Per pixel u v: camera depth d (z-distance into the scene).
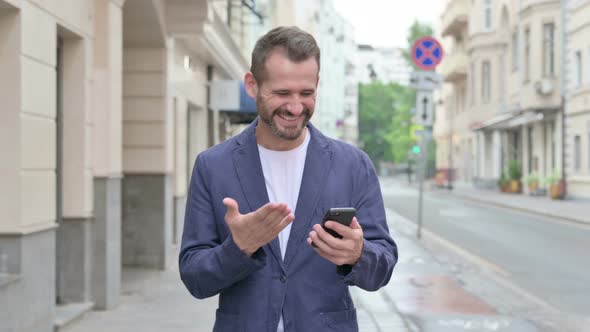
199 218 2.18
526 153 34.00
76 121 6.56
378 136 100.88
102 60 6.84
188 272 2.06
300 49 2.01
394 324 6.31
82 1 6.40
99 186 6.84
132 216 9.99
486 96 41.41
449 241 13.84
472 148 45.44
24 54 5.02
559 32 28.03
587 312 7.27
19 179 4.96
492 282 8.97
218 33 14.33
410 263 10.51
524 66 30.56
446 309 7.16
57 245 6.62
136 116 9.88
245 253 1.96
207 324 6.43
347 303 2.19
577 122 26.92
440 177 45.44
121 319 6.55
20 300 4.93
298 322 2.10
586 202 25.94
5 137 4.97
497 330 6.28
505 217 20.56
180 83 12.34
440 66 56.53
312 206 2.15
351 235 1.91
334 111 84.25
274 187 2.20
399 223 18.09
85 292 6.75
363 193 2.24
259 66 2.05
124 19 8.98
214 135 17.03
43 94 5.38
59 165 6.56
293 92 2.02
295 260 2.12
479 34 41.03
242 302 2.11
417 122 14.34
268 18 35.09
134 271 9.77
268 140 2.19
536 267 10.48
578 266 10.61
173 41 11.26
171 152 10.39
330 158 2.22
